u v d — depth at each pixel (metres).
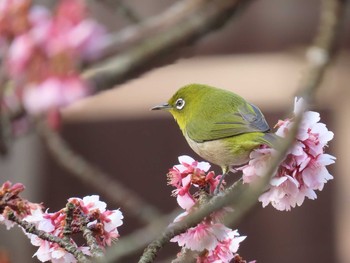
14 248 14.11
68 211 7.65
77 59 7.79
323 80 10.33
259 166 7.97
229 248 7.94
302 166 7.76
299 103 7.90
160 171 16.11
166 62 8.95
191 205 8.05
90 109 16.06
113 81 8.70
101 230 7.75
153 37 8.74
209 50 16.92
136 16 10.99
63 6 7.86
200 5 8.82
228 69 16.80
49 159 15.32
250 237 15.95
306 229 16.05
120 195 12.20
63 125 15.87
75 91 7.75
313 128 7.91
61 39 7.73
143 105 16.31
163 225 9.73
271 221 15.95
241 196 7.82
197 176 8.11
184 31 8.70
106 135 16.11
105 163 16.03
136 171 16.08
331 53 10.62
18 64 7.79
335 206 16.17
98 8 15.77
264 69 16.72
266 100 16.39
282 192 7.88
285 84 16.39
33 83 7.76
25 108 8.86
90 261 7.46
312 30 16.66
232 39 16.89
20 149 14.88
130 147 16.11
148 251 7.62
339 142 16.45
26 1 8.05
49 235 7.64
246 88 16.70
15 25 7.91
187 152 16.14
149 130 16.19
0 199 7.79
